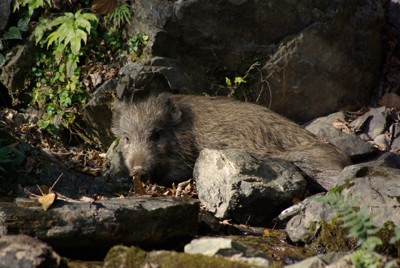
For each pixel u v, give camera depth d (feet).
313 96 50.16
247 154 38.22
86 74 47.55
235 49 48.39
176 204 30.63
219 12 47.14
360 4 51.57
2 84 48.98
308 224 31.55
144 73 46.39
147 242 29.60
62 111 47.34
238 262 23.82
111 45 48.29
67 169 39.09
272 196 36.27
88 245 28.19
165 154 44.42
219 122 45.50
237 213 36.35
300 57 49.01
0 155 36.01
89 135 47.96
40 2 48.29
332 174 42.09
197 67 48.34
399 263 22.98
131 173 42.47
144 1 46.96
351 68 51.24
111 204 29.30
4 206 27.73
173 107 45.34
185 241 31.32
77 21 47.09
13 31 48.24
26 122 46.55
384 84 54.24
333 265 23.50
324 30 49.34
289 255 30.04
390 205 30.12
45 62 48.34
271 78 48.98
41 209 27.86
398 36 56.70
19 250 24.23
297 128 45.42
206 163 38.50
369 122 49.24
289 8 48.29
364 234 24.81
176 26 46.73
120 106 46.16
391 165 43.91
